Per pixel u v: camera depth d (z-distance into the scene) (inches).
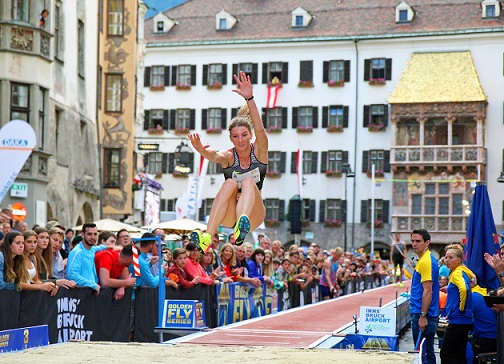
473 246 772.6
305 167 3383.4
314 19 3506.4
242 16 3602.4
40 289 589.6
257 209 411.2
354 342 608.7
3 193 804.0
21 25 1358.3
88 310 642.8
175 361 374.0
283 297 1042.1
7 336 418.9
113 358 381.4
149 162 3518.7
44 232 652.7
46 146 1411.2
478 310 625.6
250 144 416.8
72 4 1601.9
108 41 1882.4
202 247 398.9
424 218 3253.0
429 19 3385.8
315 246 1327.5
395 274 1932.8
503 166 3216.0
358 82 3358.8
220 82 3503.9
